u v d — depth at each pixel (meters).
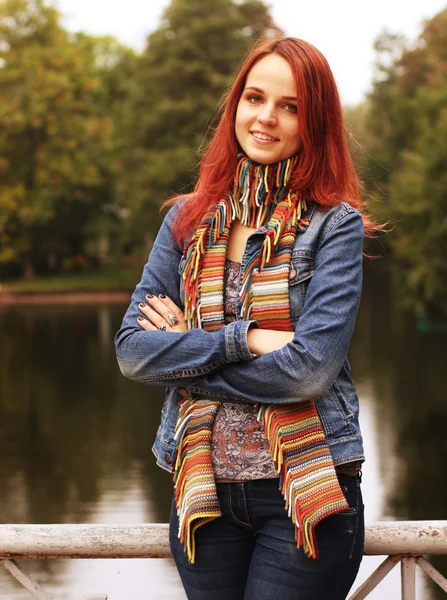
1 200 49.44
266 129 2.06
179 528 1.98
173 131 49.66
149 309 2.12
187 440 2.00
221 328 1.98
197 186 2.18
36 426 17.33
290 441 1.93
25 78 49.53
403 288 35.41
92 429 16.88
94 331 34.38
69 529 2.24
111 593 7.26
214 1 50.03
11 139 50.25
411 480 12.61
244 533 2.00
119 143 54.75
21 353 28.42
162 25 50.53
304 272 2.02
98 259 58.03
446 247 29.97
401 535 2.19
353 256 2.01
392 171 49.53
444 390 19.45
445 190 29.33
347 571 1.97
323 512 1.88
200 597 2.02
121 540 2.22
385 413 17.30
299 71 2.04
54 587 7.48
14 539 2.22
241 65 2.18
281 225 2.02
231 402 2.01
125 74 63.38
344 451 1.97
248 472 1.95
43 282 51.88
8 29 51.00
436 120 32.25
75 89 51.50
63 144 50.22
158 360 2.02
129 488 12.48
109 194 54.62
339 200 2.05
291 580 1.92
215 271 2.06
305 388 1.92
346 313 1.96
